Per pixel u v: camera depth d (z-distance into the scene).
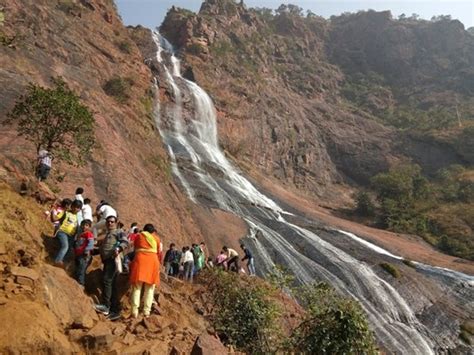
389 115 76.81
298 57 86.12
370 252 28.72
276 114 57.34
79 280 7.62
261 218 28.83
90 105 24.61
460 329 21.95
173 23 63.28
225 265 16.39
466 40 96.62
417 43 97.62
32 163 15.03
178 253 14.02
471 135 58.47
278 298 13.58
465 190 49.78
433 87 87.50
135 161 22.88
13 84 19.88
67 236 8.05
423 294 24.19
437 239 41.28
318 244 26.77
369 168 59.03
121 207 17.66
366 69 94.44
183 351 6.96
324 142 61.62
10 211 7.82
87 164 18.30
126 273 8.71
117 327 6.86
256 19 83.38
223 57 61.22
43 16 31.02
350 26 103.38
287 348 9.52
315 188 53.00
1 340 5.14
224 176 34.78
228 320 10.30
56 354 5.49
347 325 8.84
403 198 46.84
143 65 40.97
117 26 42.78
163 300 8.97
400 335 19.97
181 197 24.97
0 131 16.22
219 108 48.44
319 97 76.62
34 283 6.22
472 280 28.20
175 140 35.91
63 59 29.17
